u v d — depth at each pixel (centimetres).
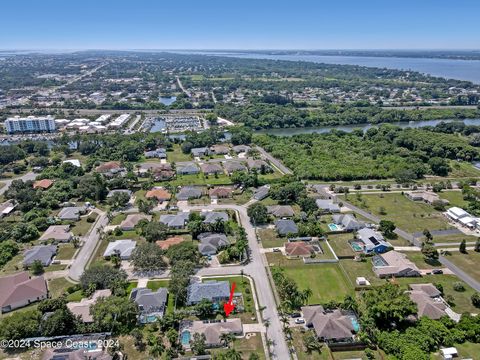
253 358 9706
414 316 11356
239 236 16000
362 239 16088
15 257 15200
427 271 14162
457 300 12500
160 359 10156
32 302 12600
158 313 11819
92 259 15050
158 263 14175
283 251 15562
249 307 12206
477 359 9981
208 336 10738
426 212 19200
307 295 12362
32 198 19750
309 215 18325
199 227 16588
